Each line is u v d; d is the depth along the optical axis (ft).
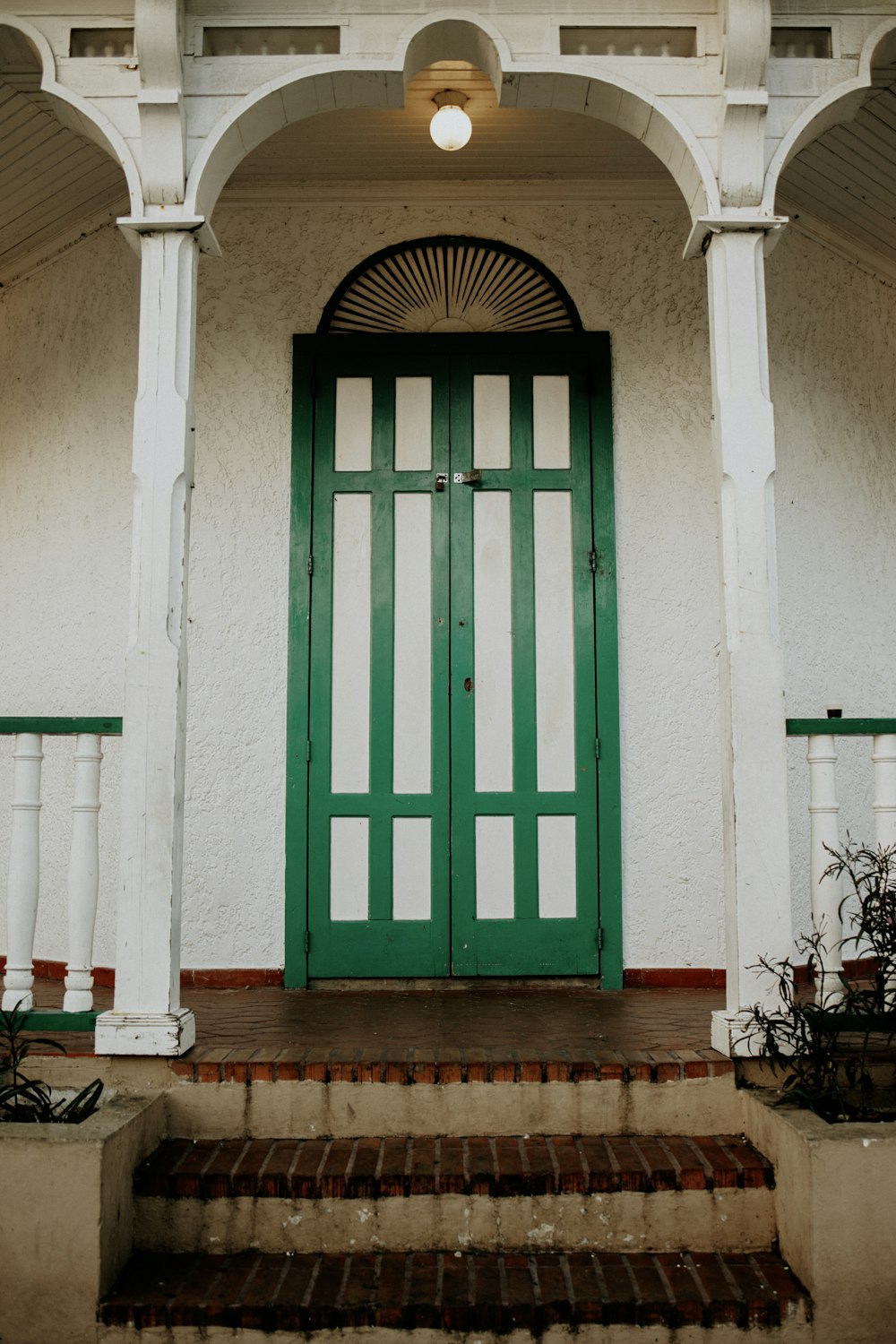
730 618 12.01
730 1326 9.26
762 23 11.87
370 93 12.76
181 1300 9.39
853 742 17.30
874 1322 9.30
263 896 16.30
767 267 17.54
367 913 16.21
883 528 18.11
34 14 12.57
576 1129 11.21
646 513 16.94
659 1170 10.32
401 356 17.19
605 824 16.34
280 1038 12.51
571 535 16.89
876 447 18.26
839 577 17.58
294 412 17.06
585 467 16.97
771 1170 10.38
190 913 16.29
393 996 15.40
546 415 17.10
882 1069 11.40
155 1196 10.30
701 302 17.31
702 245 12.84
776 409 17.40
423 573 16.84
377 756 16.48
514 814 16.37
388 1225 10.25
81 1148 9.59
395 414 17.11
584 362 17.17
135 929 11.59
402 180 17.19
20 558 18.12
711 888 16.34
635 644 16.72
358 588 16.81
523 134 15.88
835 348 18.06
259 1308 9.25
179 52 12.14
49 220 17.58
